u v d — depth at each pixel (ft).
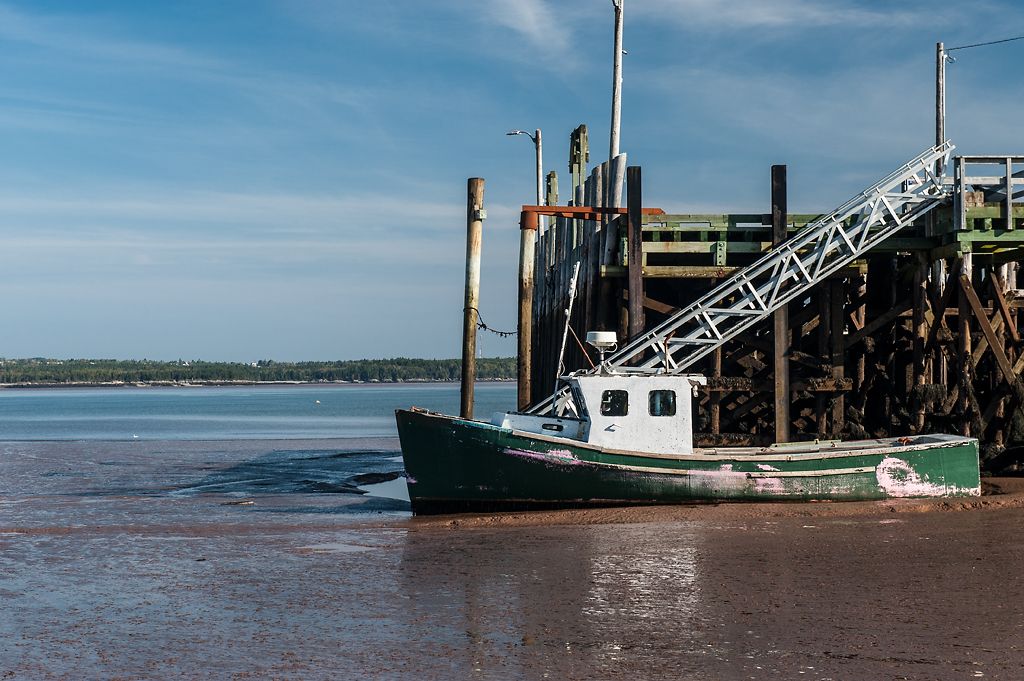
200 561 40.83
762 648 26.84
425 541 43.91
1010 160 60.08
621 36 78.64
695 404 68.44
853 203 61.82
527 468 49.03
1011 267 69.15
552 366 95.76
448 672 25.09
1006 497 51.60
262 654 26.94
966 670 24.86
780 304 61.41
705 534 43.32
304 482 74.79
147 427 174.50
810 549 39.91
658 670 25.11
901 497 51.44
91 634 29.30
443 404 328.49
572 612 30.78
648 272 65.87
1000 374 63.05
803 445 56.34
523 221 73.41
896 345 68.13
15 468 88.07
